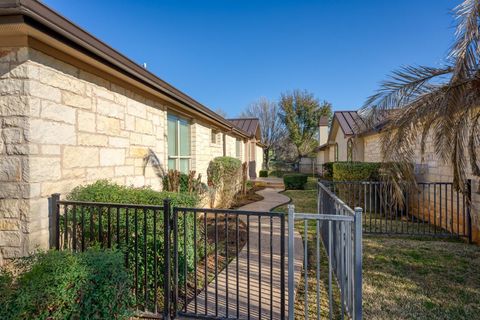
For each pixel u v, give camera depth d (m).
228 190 8.98
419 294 3.26
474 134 3.67
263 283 3.51
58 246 2.96
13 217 2.85
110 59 3.51
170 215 2.76
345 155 13.59
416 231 6.12
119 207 2.82
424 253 4.67
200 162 8.02
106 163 4.08
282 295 2.48
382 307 2.98
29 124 2.86
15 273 2.63
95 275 2.27
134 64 4.02
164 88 4.99
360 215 2.37
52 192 3.12
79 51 3.18
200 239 4.31
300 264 4.18
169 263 2.73
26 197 2.85
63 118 3.30
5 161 2.87
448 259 4.38
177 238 2.78
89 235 3.18
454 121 3.31
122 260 2.50
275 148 30.47
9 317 1.97
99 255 2.41
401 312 2.88
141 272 3.04
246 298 3.13
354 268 2.39
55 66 3.19
